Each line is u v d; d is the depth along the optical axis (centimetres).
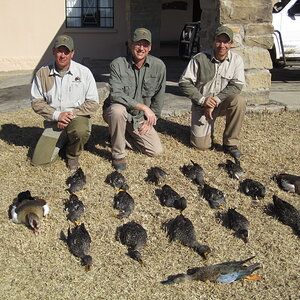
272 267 232
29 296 211
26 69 866
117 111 311
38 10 848
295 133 405
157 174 309
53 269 229
